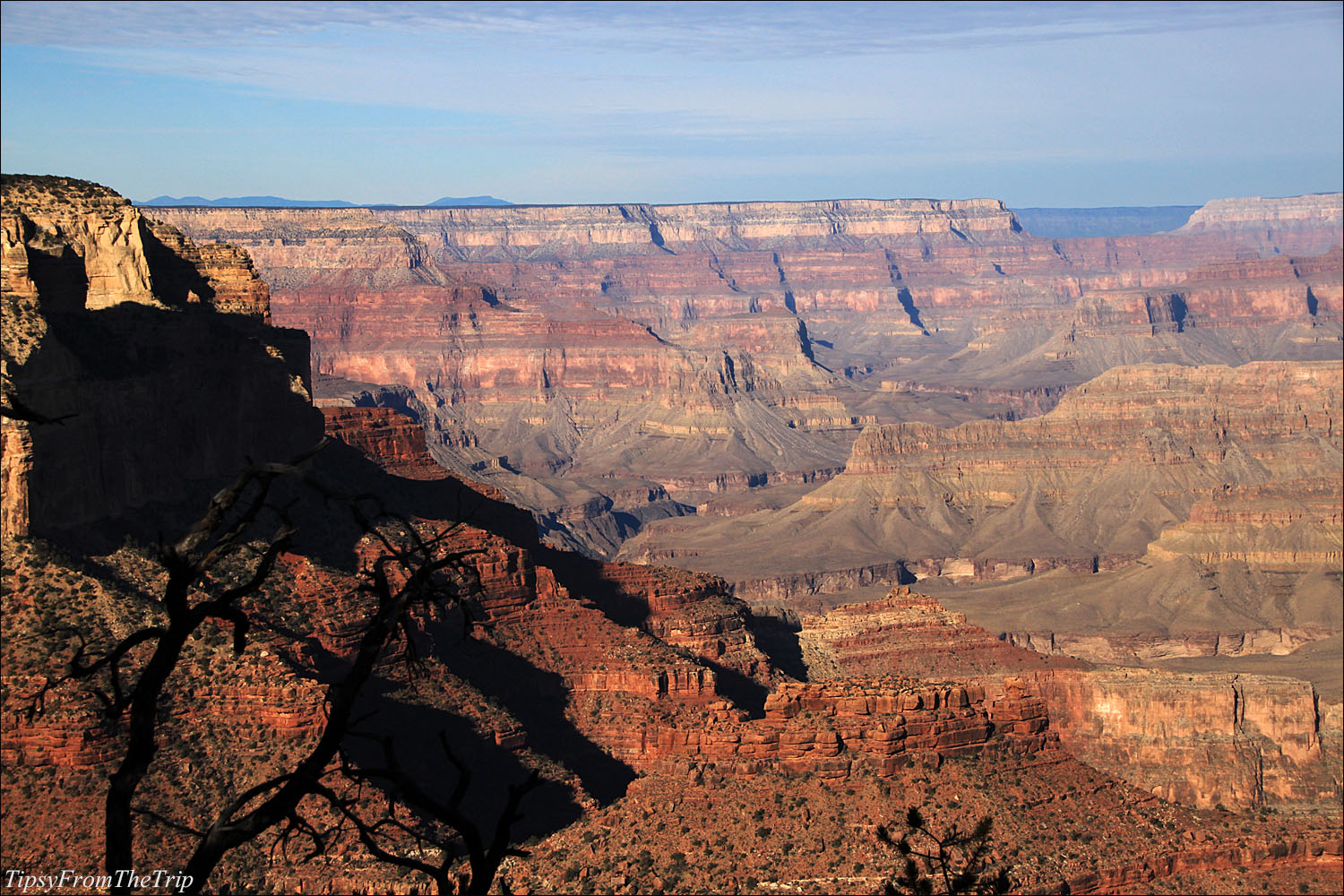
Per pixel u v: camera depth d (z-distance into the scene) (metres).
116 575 103.81
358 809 93.81
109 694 90.69
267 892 86.62
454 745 112.12
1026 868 101.50
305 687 95.69
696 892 96.25
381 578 28.89
